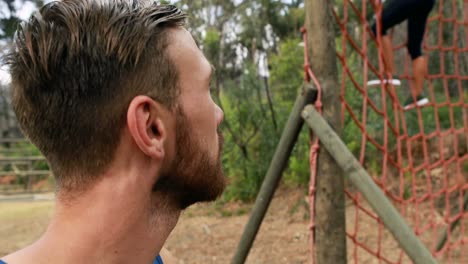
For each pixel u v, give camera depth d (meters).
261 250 4.84
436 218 5.48
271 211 6.53
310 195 1.85
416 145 6.98
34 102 0.65
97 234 0.64
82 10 0.64
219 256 4.74
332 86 1.82
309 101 1.83
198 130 0.70
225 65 8.43
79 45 0.62
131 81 0.63
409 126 6.86
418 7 3.12
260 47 8.68
